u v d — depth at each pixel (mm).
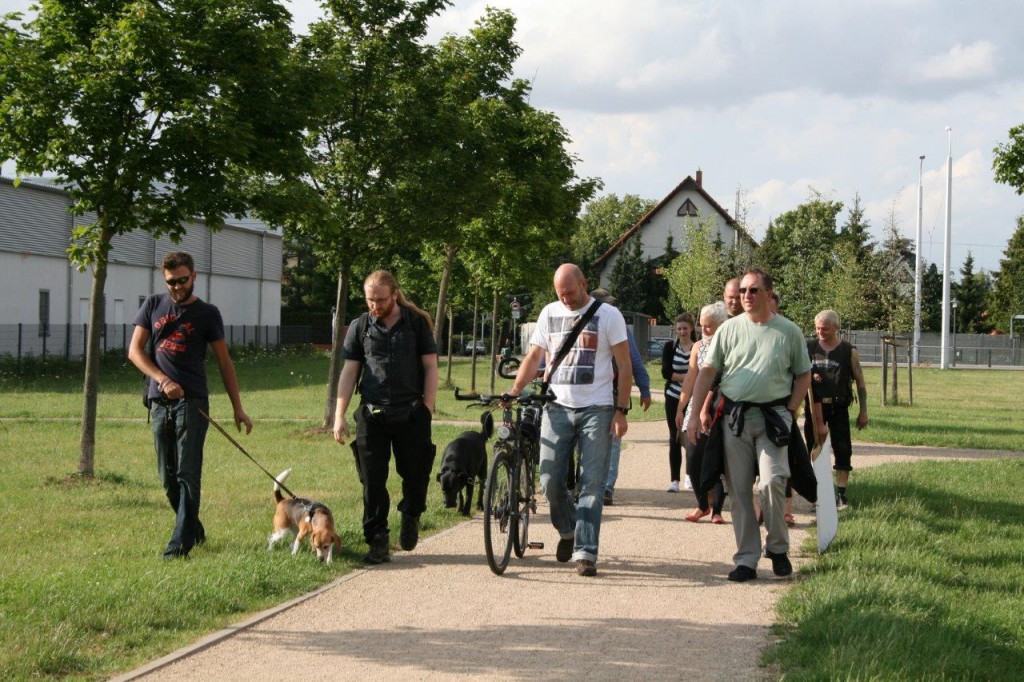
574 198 23547
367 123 15734
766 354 6945
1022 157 17766
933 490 10945
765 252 41875
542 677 4727
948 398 32875
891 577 6406
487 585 6617
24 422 18594
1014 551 7828
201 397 7461
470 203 16594
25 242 38844
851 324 37000
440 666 4883
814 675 4516
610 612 5941
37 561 7227
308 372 40406
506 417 7445
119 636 5238
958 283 96125
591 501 6980
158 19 10500
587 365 7105
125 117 10883
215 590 6047
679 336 11000
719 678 4719
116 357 40906
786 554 7023
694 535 8500
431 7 16266
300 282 77562
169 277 7367
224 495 10422
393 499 10195
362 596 6289
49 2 10750
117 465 12945
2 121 10258
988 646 5242
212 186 11023
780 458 6926
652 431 19953
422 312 7523
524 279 25812
